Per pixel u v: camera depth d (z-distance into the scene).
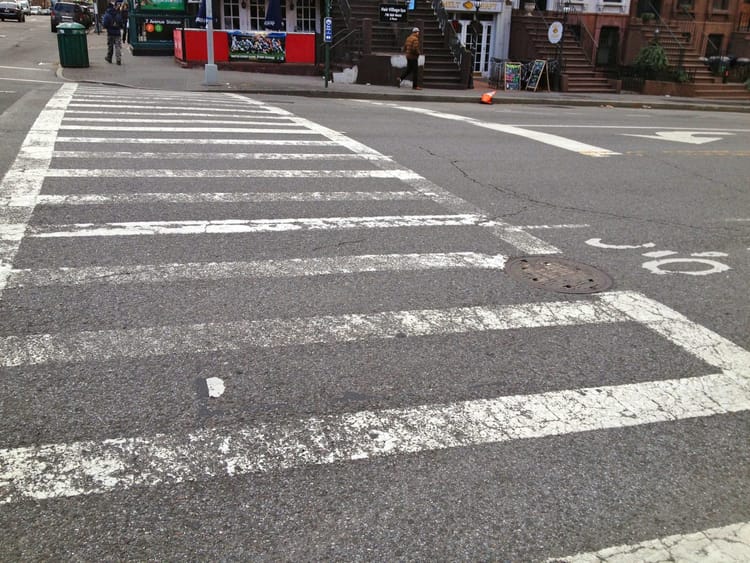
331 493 2.95
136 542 2.63
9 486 2.88
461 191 8.18
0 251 5.41
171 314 4.50
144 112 12.84
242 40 23.22
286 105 15.96
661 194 8.59
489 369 4.02
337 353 4.11
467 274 5.48
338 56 23.39
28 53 26.84
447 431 3.41
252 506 2.85
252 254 5.67
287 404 3.57
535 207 7.64
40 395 3.53
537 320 4.70
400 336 4.37
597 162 10.48
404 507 2.89
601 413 3.63
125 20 32.62
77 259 5.34
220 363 3.93
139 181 7.74
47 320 4.32
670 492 3.06
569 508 2.93
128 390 3.61
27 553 2.55
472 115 16.20
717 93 27.36
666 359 4.24
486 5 27.38
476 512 2.88
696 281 5.59
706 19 30.19
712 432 3.51
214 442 3.24
